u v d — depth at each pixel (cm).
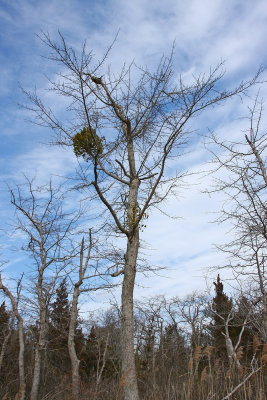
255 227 1016
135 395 796
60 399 1382
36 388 1295
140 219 929
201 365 1185
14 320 1605
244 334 2105
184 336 2336
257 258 1077
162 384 954
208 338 2300
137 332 2189
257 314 1218
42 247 1529
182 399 820
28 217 1546
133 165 1054
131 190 1029
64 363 2286
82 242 1647
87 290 1489
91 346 2638
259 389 758
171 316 2388
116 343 2606
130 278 917
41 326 1412
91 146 869
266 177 987
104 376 2186
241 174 1005
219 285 2350
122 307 891
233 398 807
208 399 781
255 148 1009
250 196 996
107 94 994
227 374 846
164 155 923
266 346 815
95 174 871
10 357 1858
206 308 2314
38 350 1367
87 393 1410
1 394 1380
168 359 1566
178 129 908
